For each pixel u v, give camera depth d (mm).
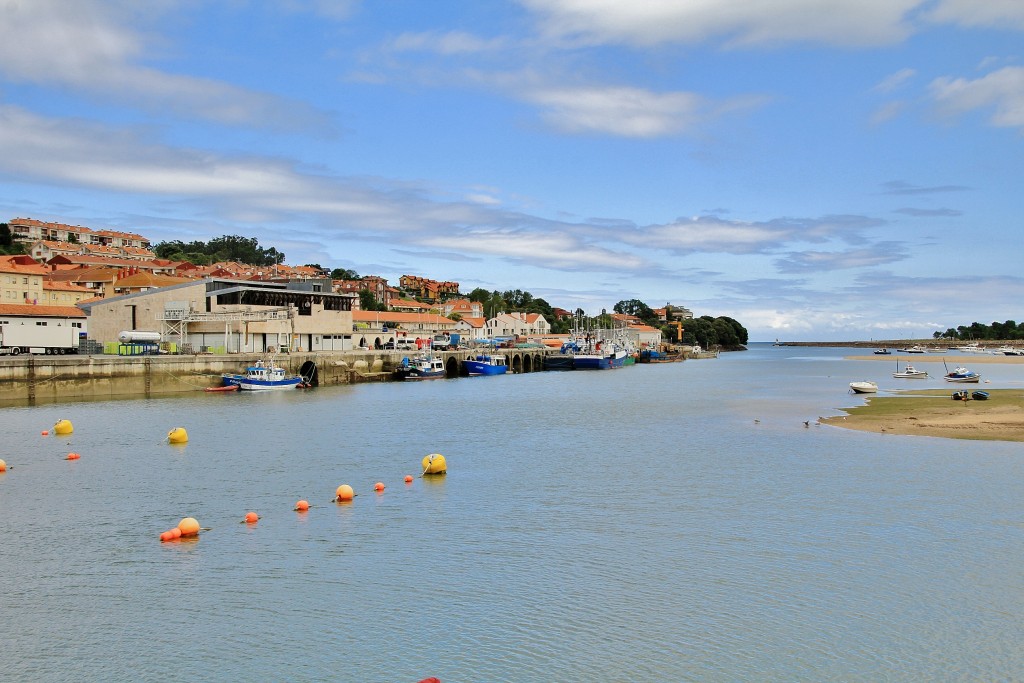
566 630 23172
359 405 82688
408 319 191625
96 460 48438
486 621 23859
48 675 20984
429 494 39438
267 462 47781
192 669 21250
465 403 86062
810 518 34031
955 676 20281
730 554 29438
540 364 176375
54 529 33469
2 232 198250
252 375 99812
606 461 47969
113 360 89000
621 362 190000
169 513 35938
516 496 38812
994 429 58812
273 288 128875
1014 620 23422
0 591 26516
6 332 89875
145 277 151750
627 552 29844
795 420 68438
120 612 24828
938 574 27109
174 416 70938
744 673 20562
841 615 23906
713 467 45594
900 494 38094
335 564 28922
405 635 23016
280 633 23266
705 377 145500
